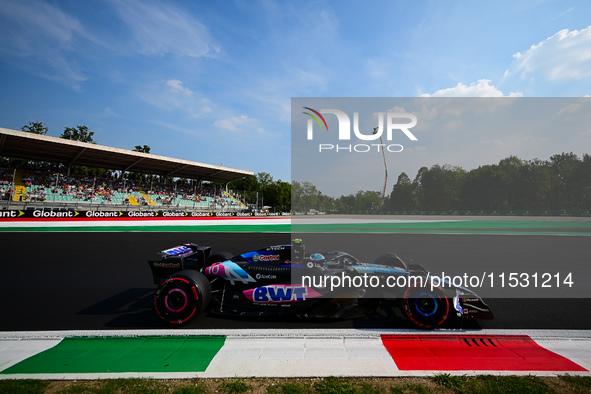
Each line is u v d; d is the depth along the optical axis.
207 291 3.64
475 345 3.04
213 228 18.52
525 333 3.31
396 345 3.04
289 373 2.51
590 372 2.53
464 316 3.33
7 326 3.53
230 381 2.40
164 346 3.02
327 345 3.03
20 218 18.97
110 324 3.60
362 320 3.72
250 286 4.03
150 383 2.37
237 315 3.78
